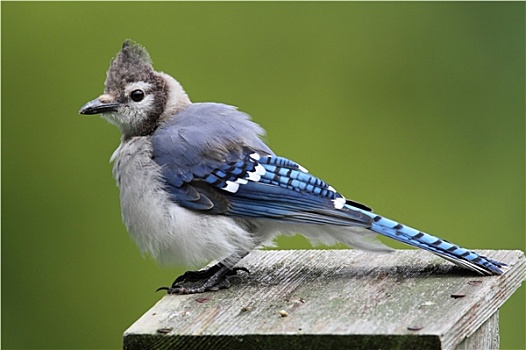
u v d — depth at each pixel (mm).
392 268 7977
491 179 13992
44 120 13898
